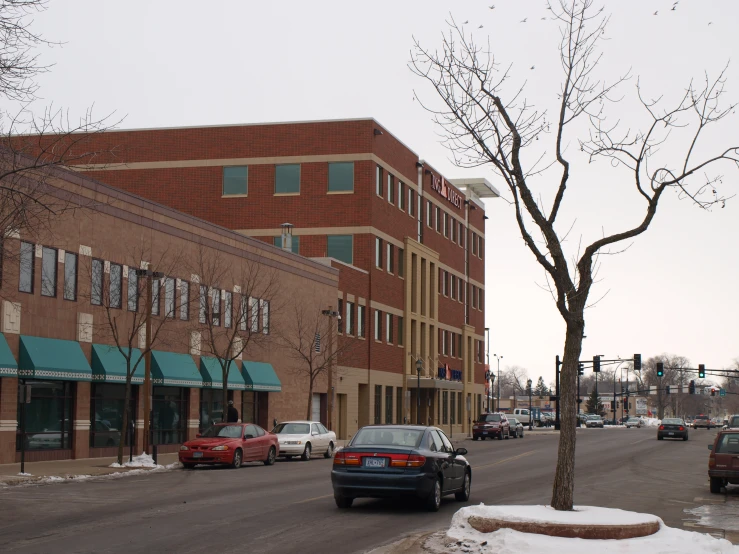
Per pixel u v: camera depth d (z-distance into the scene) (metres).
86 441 34.16
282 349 49.84
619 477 30.19
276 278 49.03
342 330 57.09
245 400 46.69
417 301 68.88
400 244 65.75
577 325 14.30
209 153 60.97
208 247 42.91
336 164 59.84
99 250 35.09
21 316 30.67
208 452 31.12
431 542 13.32
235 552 12.94
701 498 23.33
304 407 52.34
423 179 71.31
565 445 14.23
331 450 39.81
